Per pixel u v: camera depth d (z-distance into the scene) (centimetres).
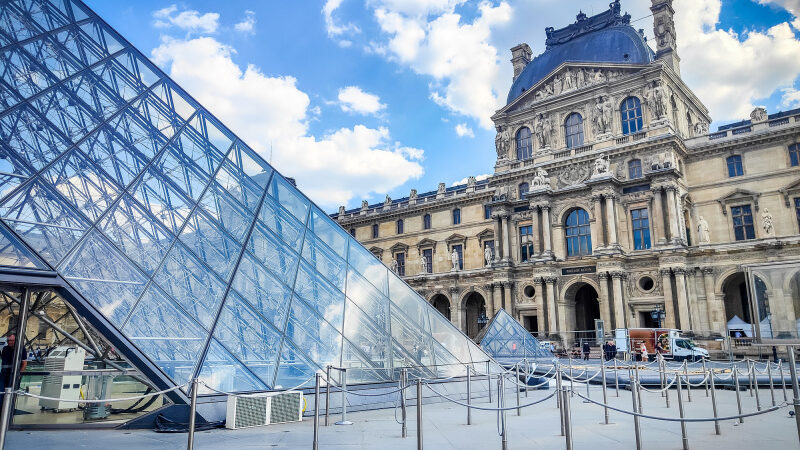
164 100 2464
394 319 2269
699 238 5656
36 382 1756
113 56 2425
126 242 1750
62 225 1642
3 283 1420
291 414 1638
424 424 1617
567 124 6881
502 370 2498
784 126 5647
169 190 2084
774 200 5644
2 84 1909
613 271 5900
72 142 1938
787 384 2720
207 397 1526
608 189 6059
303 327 1925
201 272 1834
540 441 1331
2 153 1716
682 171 6144
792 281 1553
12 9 2162
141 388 1620
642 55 6400
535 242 6650
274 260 2109
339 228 2555
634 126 6297
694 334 5369
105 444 1259
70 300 1473
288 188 2548
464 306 7788
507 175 7119
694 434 1412
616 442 1307
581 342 5656
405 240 8881
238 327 1742
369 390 1917
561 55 7256
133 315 1548
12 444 1248
